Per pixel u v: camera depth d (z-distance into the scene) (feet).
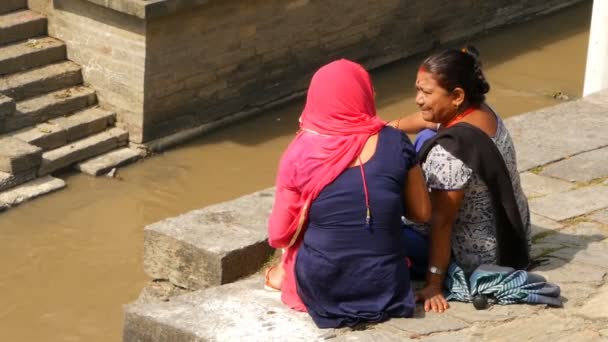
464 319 23.07
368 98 22.44
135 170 58.08
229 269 27.40
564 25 83.20
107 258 48.83
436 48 78.13
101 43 59.93
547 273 25.77
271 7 64.54
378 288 22.38
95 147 58.39
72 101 59.98
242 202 30.30
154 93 59.47
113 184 56.39
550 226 29.09
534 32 81.76
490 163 23.17
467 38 80.18
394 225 22.38
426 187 22.88
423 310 23.31
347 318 22.38
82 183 56.24
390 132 22.52
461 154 22.97
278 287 24.49
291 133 63.46
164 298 28.40
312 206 22.26
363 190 21.99
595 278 25.54
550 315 23.54
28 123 57.98
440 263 23.61
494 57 76.69
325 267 22.21
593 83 45.55
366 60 73.10
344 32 70.49
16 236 50.57
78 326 43.37
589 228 28.96
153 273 28.94
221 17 61.57
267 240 28.22
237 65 63.82
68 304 44.96
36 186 54.80
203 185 56.59
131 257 48.91
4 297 45.37
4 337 42.45
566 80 72.28
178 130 61.62
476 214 23.84
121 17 58.29
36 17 62.13
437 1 76.84
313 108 22.44
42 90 59.93
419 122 26.45
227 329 22.45
